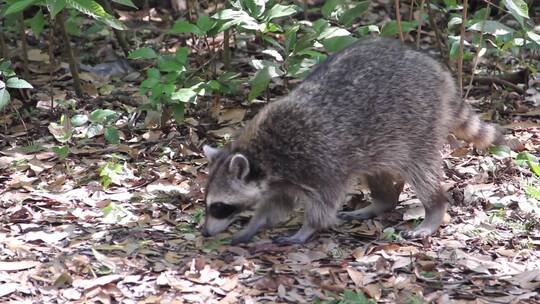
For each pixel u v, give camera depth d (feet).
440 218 33.76
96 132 40.81
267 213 33.50
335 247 32.17
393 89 32.91
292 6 41.29
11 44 53.16
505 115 45.37
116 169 37.88
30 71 49.98
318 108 32.50
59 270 29.91
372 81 32.89
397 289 29.01
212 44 49.37
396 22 41.73
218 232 32.83
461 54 40.81
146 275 29.89
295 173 32.40
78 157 40.63
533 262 31.22
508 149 37.52
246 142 32.83
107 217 34.40
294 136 32.24
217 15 39.70
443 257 31.45
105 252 31.55
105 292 28.50
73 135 42.60
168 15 57.16
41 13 44.80
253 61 40.88
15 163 39.32
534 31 43.06
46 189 37.14
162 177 38.34
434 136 33.65
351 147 32.58
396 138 33.09
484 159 39.58
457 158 40.04
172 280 29.40
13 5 37.73
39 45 53.36
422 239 32.83
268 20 40.27
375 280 29.58
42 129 43.60
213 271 29.81
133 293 28.73
